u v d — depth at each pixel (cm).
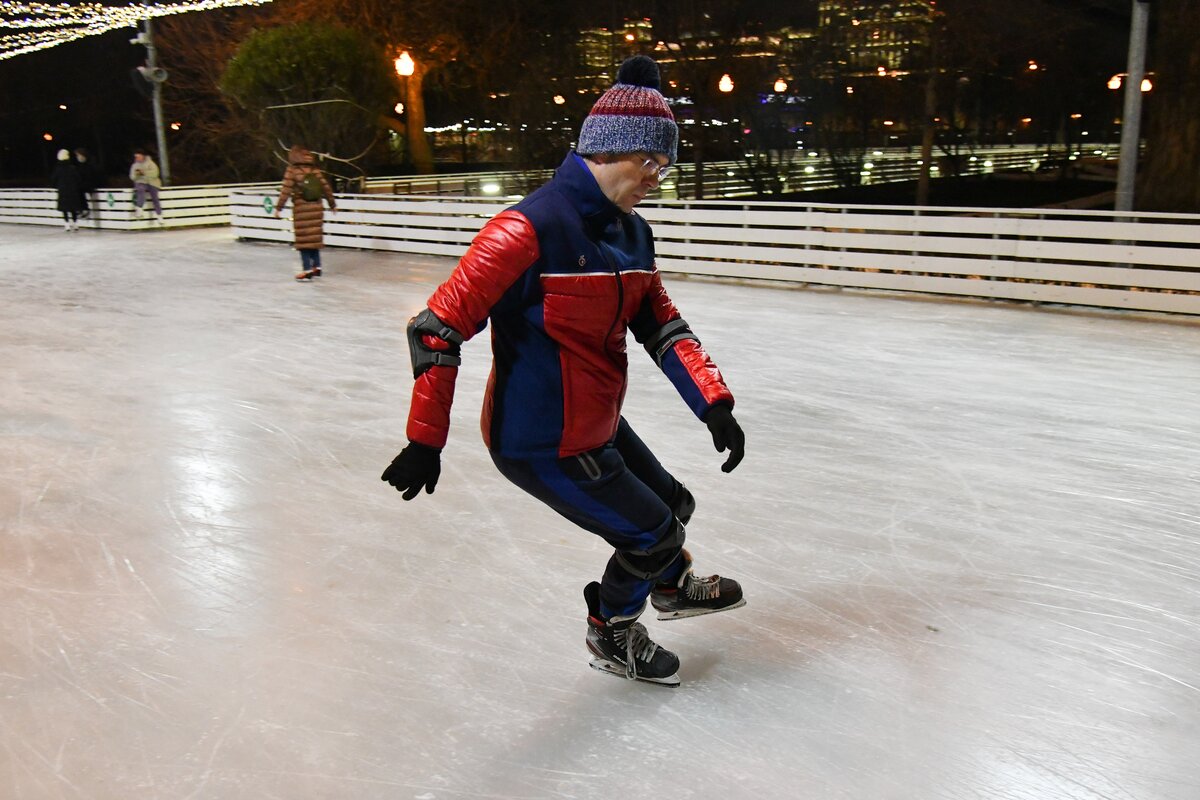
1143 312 800
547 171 2278
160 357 702
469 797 221
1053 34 1692
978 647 286
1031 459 456
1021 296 855
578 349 218
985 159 2800
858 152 2250
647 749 238
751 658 281
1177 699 258
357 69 1639
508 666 278
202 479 441
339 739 243
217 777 228
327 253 1383
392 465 209
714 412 228
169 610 314
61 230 1844
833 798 219
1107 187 2311
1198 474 433
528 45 2330
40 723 251
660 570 244
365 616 309
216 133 2439
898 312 841
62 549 363
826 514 393
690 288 1001
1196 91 1121
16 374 650
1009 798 219
